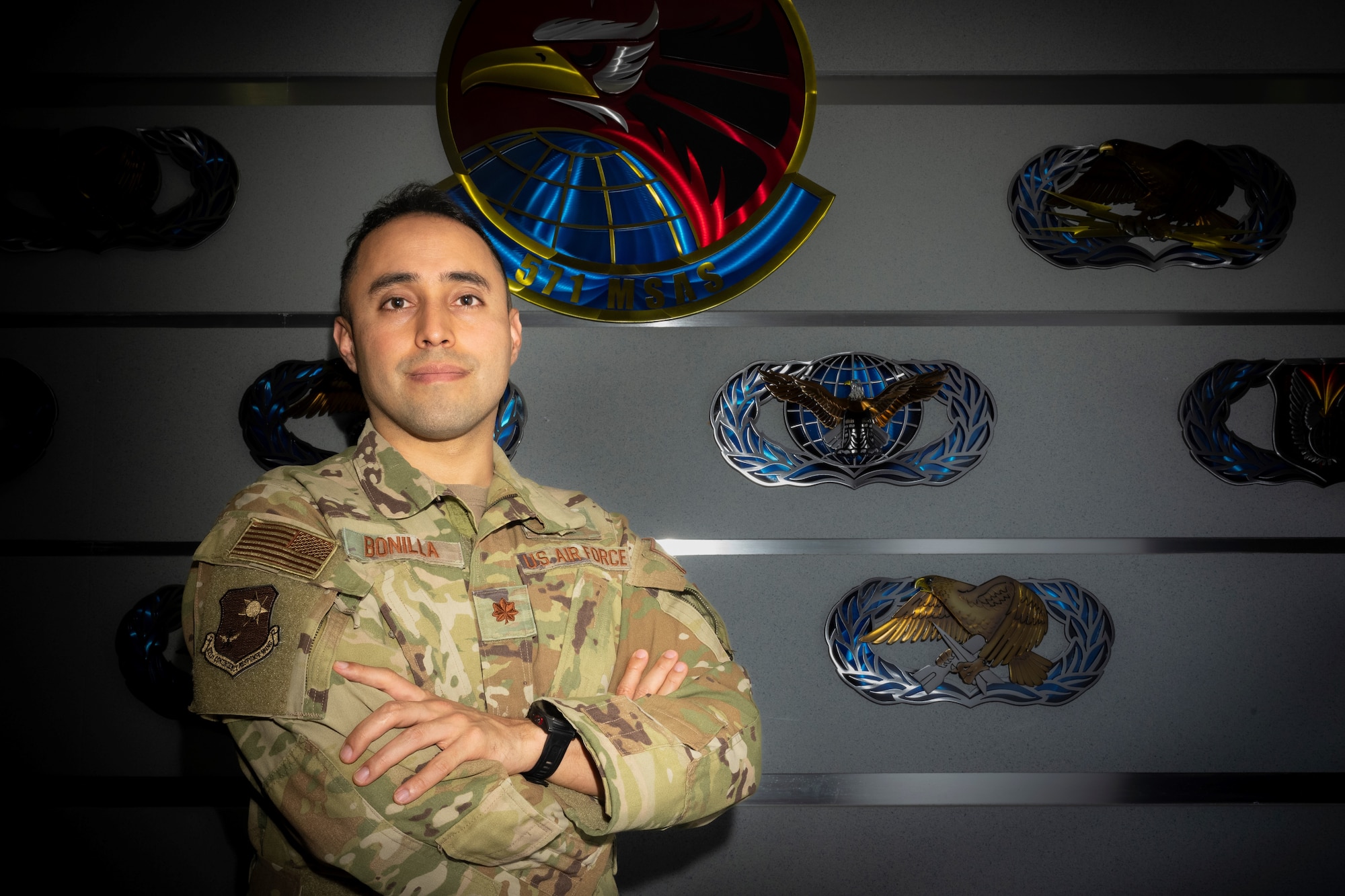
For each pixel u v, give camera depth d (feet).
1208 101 5.71
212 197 5.46
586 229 5.49
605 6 5.57
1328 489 5.55
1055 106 5.70
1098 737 5.38
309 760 2.59
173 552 5.34
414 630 2.93
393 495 3.17
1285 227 5.57
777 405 5.54
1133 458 5.55
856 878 5.27
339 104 5.60
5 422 5.33
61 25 5.60
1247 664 5.45
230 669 2.67
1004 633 5.28
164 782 5.19
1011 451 5.54
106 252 5.49
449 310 3.32
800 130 5.55
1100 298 5.64
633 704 2.94
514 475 3.53
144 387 5.43
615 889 3.14
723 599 5.41
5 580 5.28
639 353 5.51
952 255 5.63
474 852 2.61
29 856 5.13
